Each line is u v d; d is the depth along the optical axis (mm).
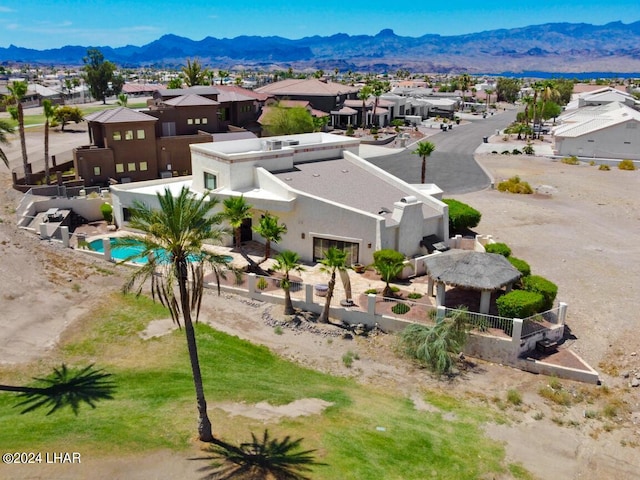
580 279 36125
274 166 42188
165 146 58781
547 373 25953
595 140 79312
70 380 23297
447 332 26109
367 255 35531
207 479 17203
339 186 40719
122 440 18828
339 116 110375
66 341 26719
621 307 32156
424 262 31750
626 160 75125
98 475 17016
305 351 27359
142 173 57562
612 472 19781
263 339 28219
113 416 20422
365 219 34844
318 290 32156
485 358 27062
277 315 30281
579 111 104938
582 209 53375
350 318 29828
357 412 22125
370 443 19984
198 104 65250
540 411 23203
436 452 19906
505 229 46656
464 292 32094
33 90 144750
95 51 144000
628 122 77000
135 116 55969
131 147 56281
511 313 27141
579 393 24531
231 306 31312
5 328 27328
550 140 98062
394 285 33344
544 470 19641
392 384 24891
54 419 20047
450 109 134625
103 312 29750
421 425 21578
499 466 19547
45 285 32375
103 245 36625
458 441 20719
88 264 35906
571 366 25828
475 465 19438
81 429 19359
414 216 36156
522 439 21281
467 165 74375
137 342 27016
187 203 18500
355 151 47938
